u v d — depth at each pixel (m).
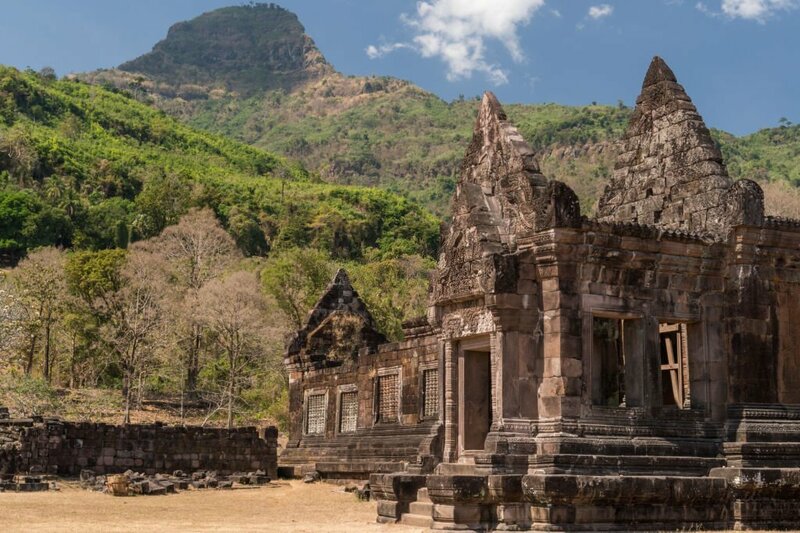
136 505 29.86
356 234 140.50
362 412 43.25
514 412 21.70
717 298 23.83
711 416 23.34
